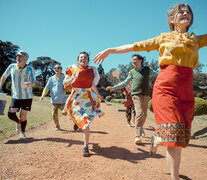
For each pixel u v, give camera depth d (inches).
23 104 163.0
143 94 156.4
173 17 81.4
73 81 129.1
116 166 102.0
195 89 203.6
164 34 78.5
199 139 177.0
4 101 159.8
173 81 69.9
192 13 81.3
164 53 73.8
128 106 240.5
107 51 84.9
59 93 212.8
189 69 72.4
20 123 165.8
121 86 175.3
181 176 91.5
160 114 69.6
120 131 209.9
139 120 152.3
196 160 116.6
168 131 65.6
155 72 171.0
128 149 137.1
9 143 148.3
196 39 77.6
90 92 131.3
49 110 408.5
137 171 95.7
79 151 128.6
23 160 108.4
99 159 113.1
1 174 88.1
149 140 167.5
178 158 66.7
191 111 70.8
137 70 164.9
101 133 194.4
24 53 165.8
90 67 134.6
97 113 128.7
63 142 153.5
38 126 237.1
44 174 89.7
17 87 162.1
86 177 87.4
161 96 70.9
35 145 142.6
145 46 79.2
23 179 83.9
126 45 83.3
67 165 101.8
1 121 210.8
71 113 129.0
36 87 1263.5
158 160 114.0
